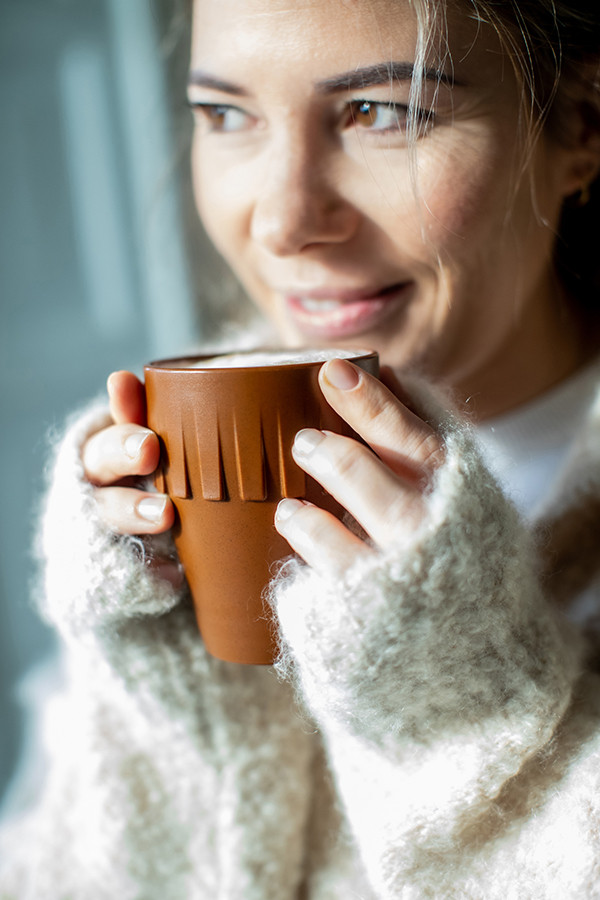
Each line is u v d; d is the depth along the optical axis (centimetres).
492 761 40
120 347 103
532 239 51
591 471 50
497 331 52
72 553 41
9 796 73
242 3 44
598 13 49
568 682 41
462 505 37
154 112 93
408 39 43
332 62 44
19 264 97
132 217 99
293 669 40
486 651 39
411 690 39
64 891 51
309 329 52
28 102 94
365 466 37
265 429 37
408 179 46
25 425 100
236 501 38
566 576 50
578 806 40
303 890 51
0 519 100
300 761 50
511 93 46
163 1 77
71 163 97
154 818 50
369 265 48
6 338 98
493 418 59
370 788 42
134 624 45
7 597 101
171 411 38
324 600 36
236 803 48
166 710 48
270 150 47
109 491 41
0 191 95
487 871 41
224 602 40
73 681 55
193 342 88
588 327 60
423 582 36
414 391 43
